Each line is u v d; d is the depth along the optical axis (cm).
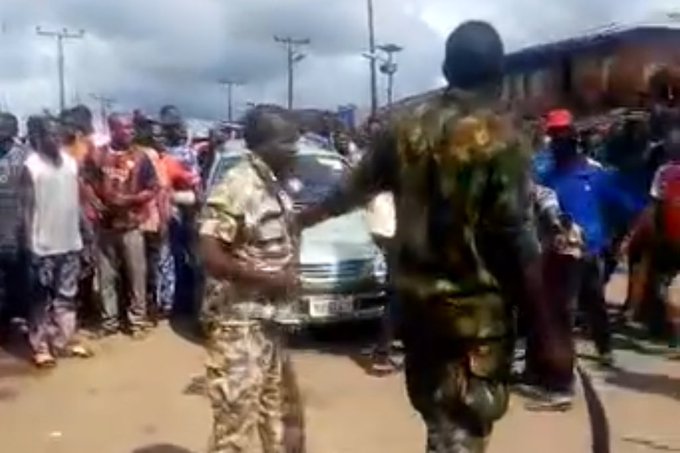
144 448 612
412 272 358
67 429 654
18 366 826
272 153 460
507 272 352
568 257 660
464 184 343
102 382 775
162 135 1047
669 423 648
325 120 1380
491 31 353
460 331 351
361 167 376
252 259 457
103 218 930
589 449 596
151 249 980
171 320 1014
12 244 863
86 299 974
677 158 866
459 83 352
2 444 622
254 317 461
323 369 809
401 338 369
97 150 934
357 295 855
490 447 601
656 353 858
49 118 836
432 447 360
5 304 893
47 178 820
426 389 362
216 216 454
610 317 952
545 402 676
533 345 402
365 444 613
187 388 753
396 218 364
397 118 362
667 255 882
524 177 346
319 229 884
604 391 722
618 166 895
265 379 467
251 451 466
